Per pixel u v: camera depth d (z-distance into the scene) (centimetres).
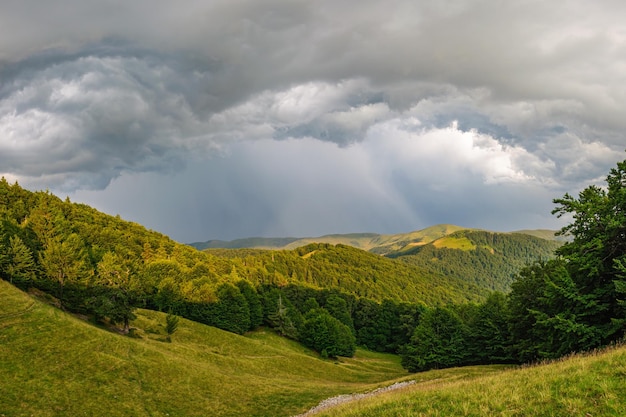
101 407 3319
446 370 4981
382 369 8588
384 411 1666
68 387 3422
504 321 5484
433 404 1638
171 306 8656
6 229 6425
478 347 6178
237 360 6112
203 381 4419
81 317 5497
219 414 3738
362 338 12519
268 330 10062
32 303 4759
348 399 4103
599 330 2703
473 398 1593
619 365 1545
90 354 4078
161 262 9956
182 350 5597
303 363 7194
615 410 1222
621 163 3073
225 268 14100
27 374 3381
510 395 1532
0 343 3703
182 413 3612
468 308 8950
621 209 2945
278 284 14712
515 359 5134
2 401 2927
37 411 2970
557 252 3241
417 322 11744
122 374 3953
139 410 3462
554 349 3131
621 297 2756
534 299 3900
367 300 15175
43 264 5716
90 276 5919
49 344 3988
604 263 2920
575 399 1344
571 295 2848
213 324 8819
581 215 3078
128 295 5650
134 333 5600
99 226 12788
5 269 5359
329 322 9269
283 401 4216
